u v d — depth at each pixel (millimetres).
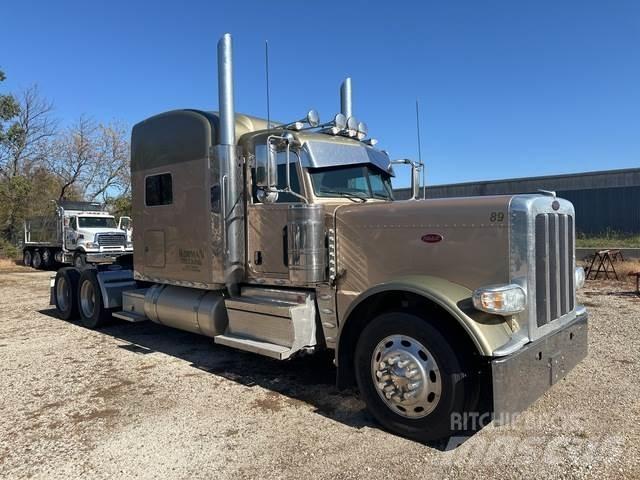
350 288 4371
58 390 4863
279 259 4824
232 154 5117
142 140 6355
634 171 21828
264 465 3301
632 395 4344
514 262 3504
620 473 3070
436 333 3451
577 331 4094
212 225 5262
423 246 3920
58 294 8672
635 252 16531
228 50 5082
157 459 3418
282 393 4676
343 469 3225
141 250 6484
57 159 34875
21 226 29141
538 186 24031
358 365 3916
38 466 3357
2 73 24562
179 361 5805
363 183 5250
